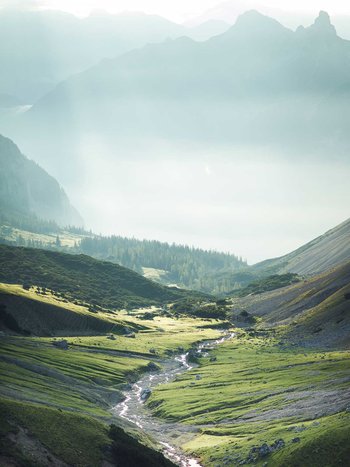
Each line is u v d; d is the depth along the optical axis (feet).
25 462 312.50
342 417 408.05
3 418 346.74
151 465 368.68
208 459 416.46
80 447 356.79
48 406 426.10
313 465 354.54
